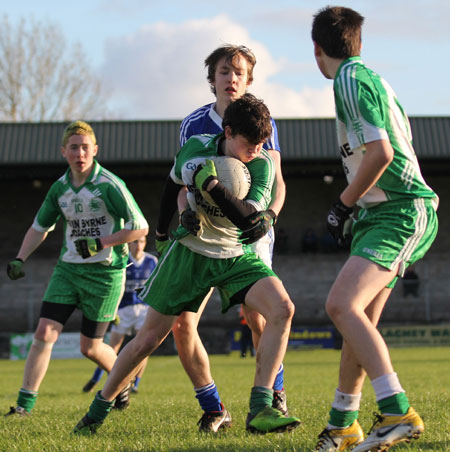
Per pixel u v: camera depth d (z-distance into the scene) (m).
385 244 4.30
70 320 35.50
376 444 4.06
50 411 7.80
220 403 5.91
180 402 8.62
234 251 5.25
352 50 4.52
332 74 4.62
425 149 38.97
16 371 21.47
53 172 40.75
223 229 5.20
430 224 4.45
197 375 5.80
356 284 4.23
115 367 5.55
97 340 7.79
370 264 4.27
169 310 5.31
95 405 5.68
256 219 4.94
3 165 38.84
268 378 5.03
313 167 41.09
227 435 5.57
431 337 30.92
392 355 25.47
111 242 7.21
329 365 20.53
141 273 12.30
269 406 4.98
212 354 34.25
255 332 6.25
